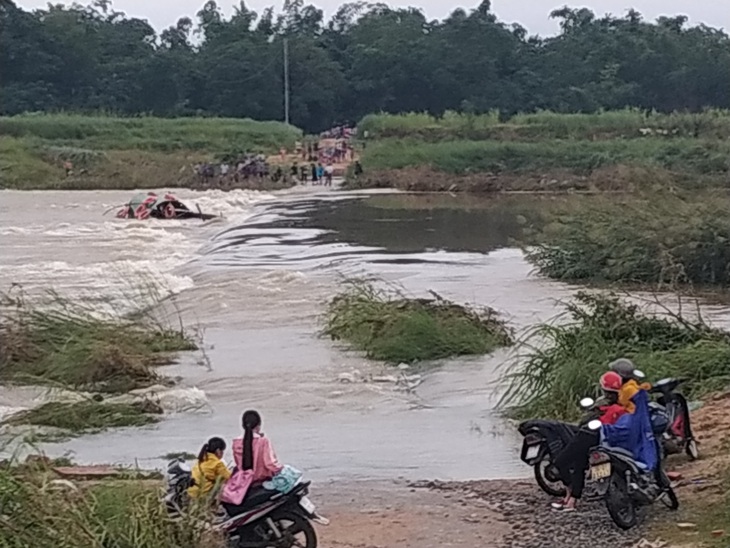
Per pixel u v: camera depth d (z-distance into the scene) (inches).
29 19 4409.5
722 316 871.1
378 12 5265.8
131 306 914.7
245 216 1879.9
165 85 4500.5
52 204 2119.8
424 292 1007.0
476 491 420.8
